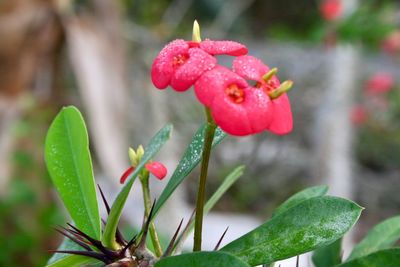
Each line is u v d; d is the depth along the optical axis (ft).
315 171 23.80
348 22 24.22
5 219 19.69
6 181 19.83
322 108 25.94
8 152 20.04
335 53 26.09
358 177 34.88
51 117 21.48
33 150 20.70
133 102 26.78
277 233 5.67
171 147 21.33
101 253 5.88
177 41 5.75
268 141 35.96
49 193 20.80
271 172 34.73
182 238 6.29
